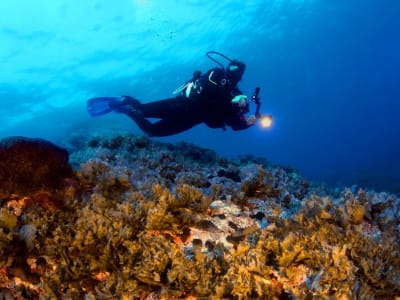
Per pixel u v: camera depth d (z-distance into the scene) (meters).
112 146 5.67
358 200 3.21
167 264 2.24
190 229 2.76
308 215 3.02
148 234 2.60
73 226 2.53
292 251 2.28
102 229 2.40
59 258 2.38
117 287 2.13
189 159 5.73
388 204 3.18
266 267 2.26
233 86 5.34
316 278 2.20
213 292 2.12
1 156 2.70
